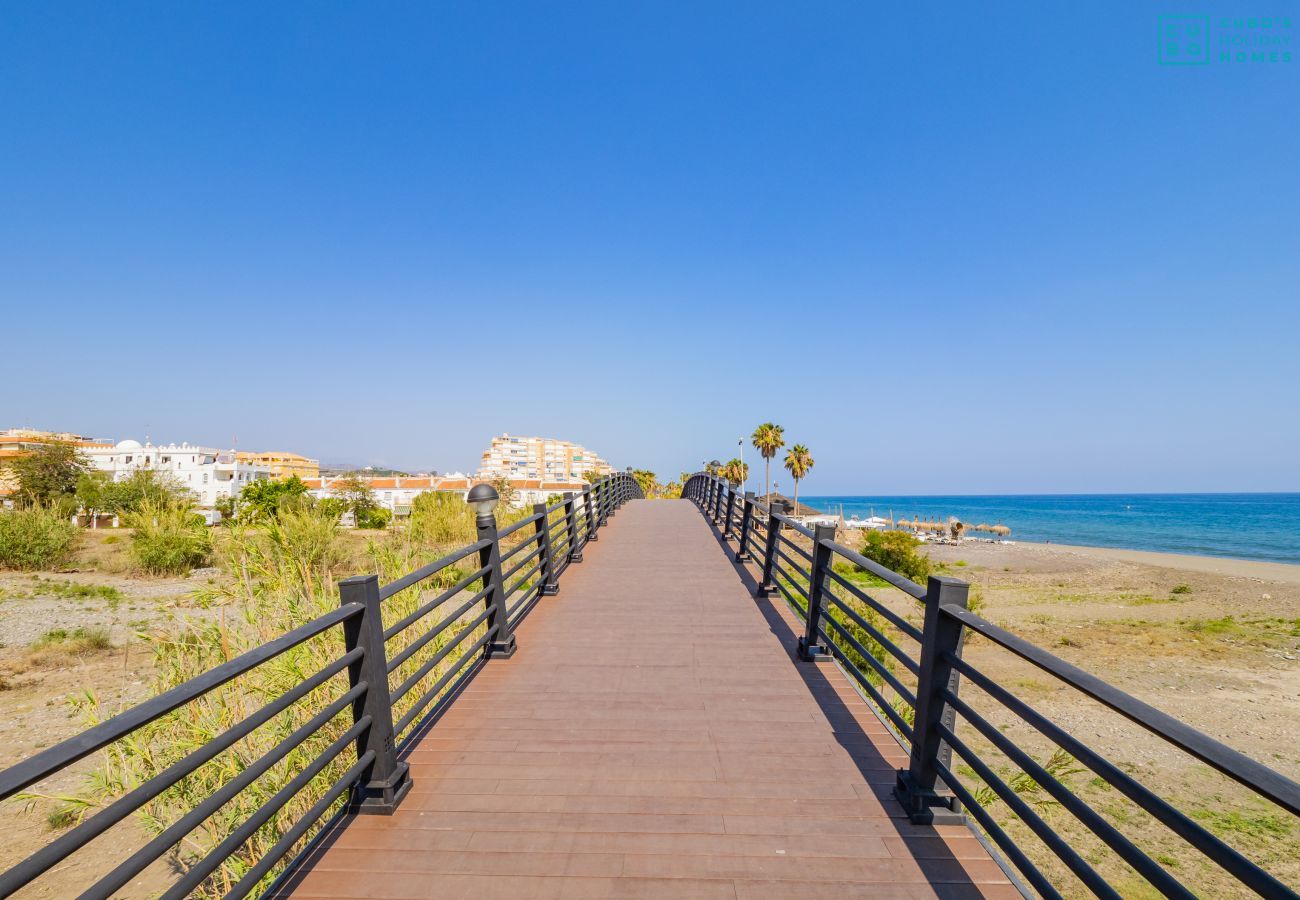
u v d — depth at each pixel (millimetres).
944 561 51062
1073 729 14180
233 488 72188
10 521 22281
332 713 2793
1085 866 1885
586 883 2600
